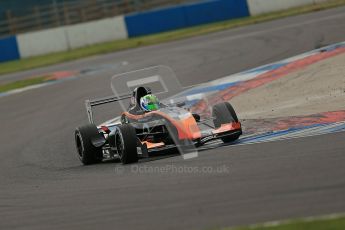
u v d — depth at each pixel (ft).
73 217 93.04
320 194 81.00
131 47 393.09
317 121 146.41
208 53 294.05
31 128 221.05
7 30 560.61
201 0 515.50
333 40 250.78
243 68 241.14
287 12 385.09
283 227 69.51
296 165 100.58
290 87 194.08
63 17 554.05
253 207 80.69
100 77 291.17
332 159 100.37
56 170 149.07
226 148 129.08
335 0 394.32
